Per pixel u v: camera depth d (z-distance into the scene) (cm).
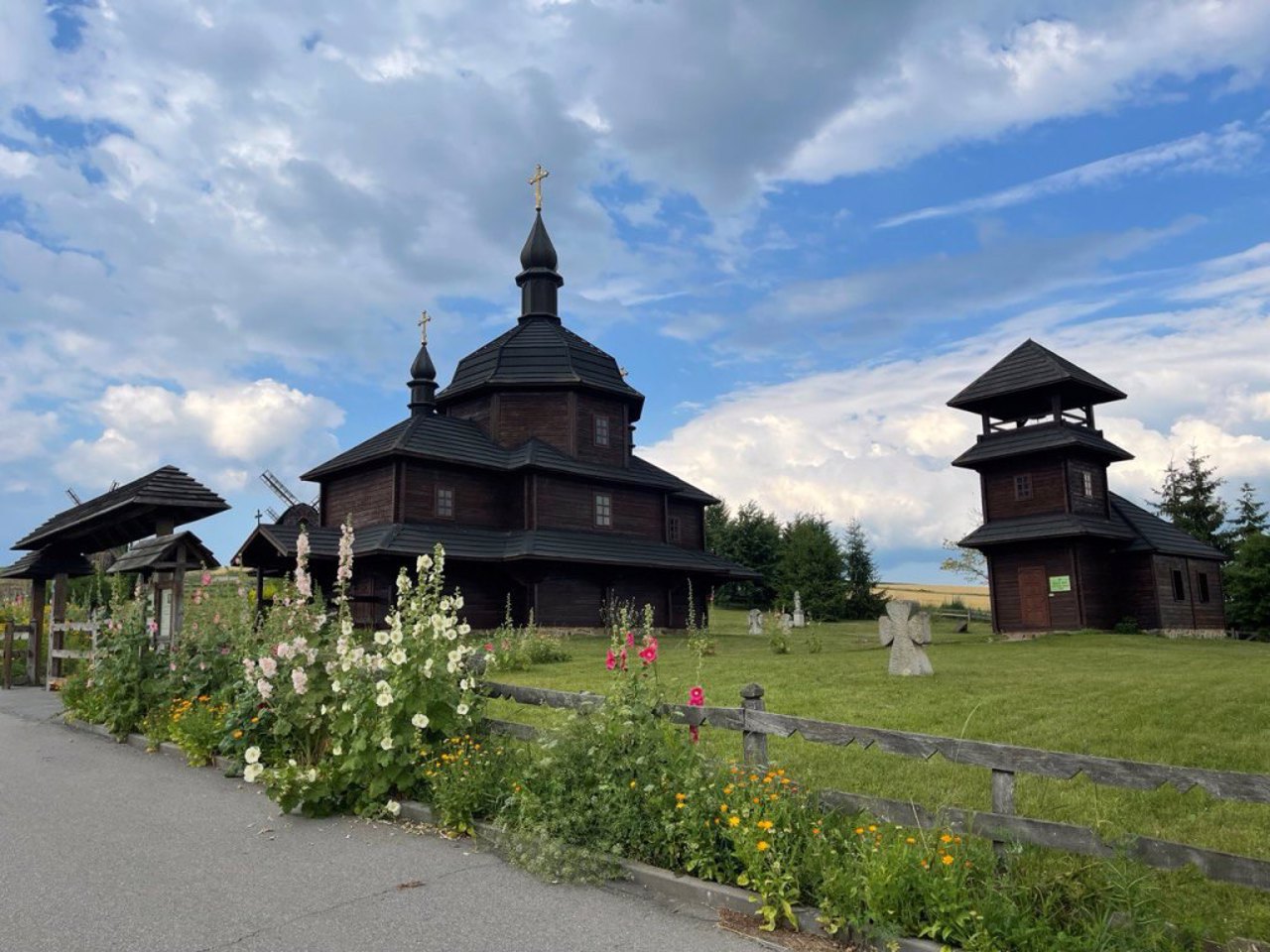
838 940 544
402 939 541
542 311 3966
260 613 1331
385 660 856
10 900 608
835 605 5856
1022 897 521
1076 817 754
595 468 3512
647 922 573
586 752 736
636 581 3631
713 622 5147
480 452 3328
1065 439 3350
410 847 733
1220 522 6397
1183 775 500
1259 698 1290
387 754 821
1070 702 1277
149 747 1178
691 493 4066
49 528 1931
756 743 707
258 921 569
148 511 1590
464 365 3894
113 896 615
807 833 606
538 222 4034
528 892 627
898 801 608
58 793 938
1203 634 3656
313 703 888
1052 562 3388
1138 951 470
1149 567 3466
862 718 1180
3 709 1630
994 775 575
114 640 1312
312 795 817
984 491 3650
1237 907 569
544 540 3170
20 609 2847
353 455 3325
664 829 657
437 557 943
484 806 775
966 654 2366
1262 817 745
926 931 517
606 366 3856
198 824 806
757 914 577
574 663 2064
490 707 1299
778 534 6675
